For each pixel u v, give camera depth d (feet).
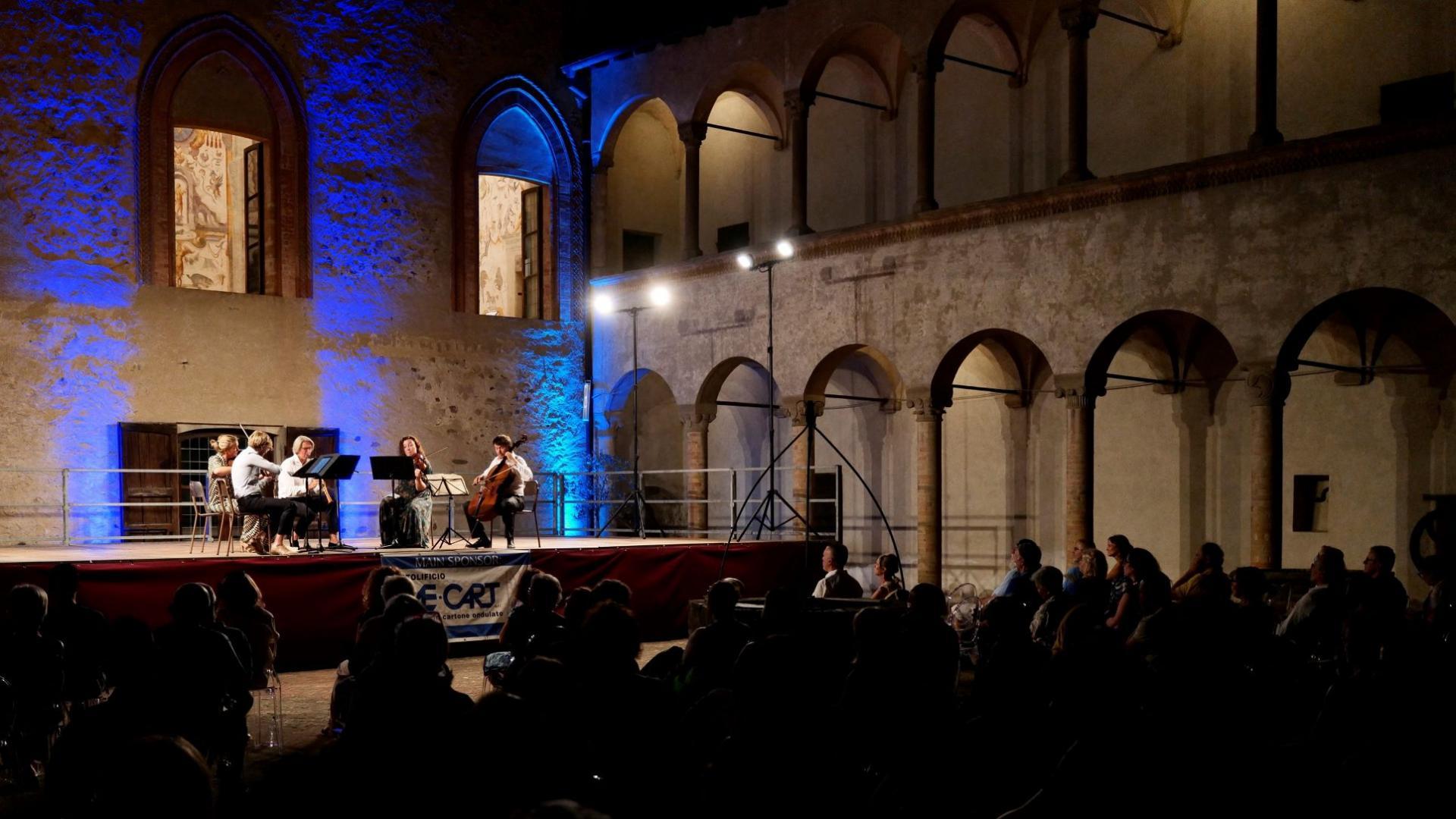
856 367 75.41
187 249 75.00
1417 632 20.86
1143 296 52.47
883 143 70.79
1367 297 52.54
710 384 68.33
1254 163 49.14
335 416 65.72
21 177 57.88
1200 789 16.84
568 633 23.91
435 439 68.74
